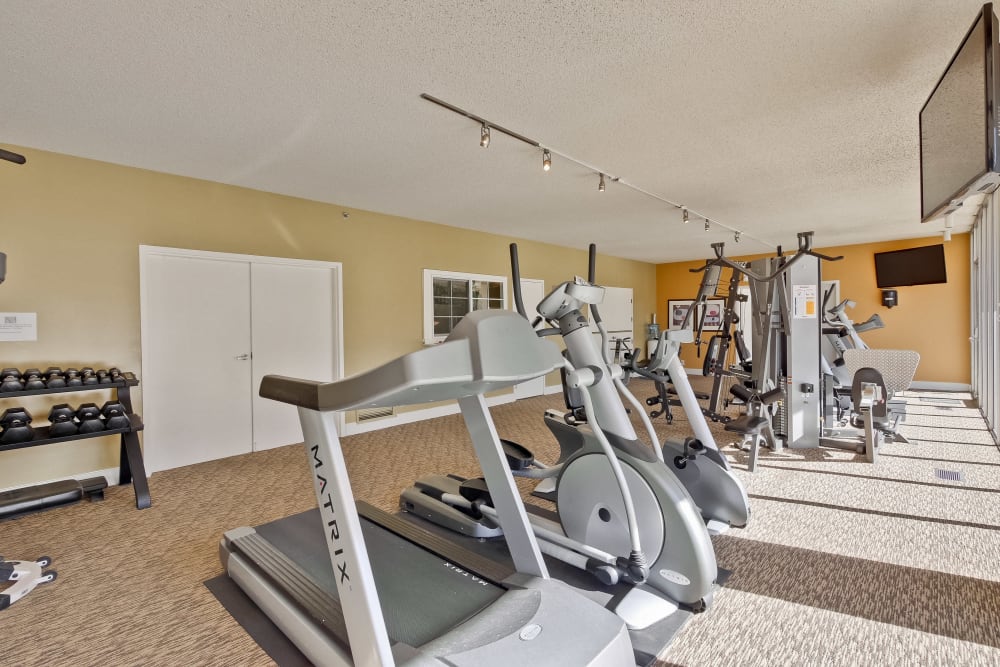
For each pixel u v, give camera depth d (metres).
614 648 1.36
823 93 2.68
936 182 2.15
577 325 2.30
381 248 5.48
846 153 3.60
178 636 1.79
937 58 2.31
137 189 3.80
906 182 4.34
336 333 5.05
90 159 3.58
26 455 3.33
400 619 1.58
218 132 3.15
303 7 1.92
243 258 4.38
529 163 3.80
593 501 2.20
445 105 2.79
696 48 2.23
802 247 3.65
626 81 2.53
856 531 2.56
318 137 3.25
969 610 1.87
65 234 3.47
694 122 3.06
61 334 3.45
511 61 2.33
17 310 3.28
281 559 2.11
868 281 7.89
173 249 3.96
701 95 2.70
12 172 3.28
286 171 3.96
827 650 1.66
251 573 2.04
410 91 2.63
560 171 4.00
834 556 2.30
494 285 6.87
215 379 4.25
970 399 6.48
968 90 1.76
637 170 3.99
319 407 1.29
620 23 2.04
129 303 3.74
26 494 3.04
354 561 1.30
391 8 1.93
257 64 2.34
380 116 2.94
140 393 3.79
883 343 7.77
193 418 4.12
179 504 3.15
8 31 2.04
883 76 2.49
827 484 3.29
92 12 1.93
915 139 3.33
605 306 8.90
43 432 3.02
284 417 4.71
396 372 1.06
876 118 3.00
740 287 9.02
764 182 4.34
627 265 9.55
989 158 1.57
